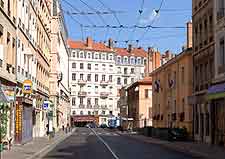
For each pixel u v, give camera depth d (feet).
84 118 463.01
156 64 306.14
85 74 479.00
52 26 244.42
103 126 419.95
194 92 155.53
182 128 161.17
